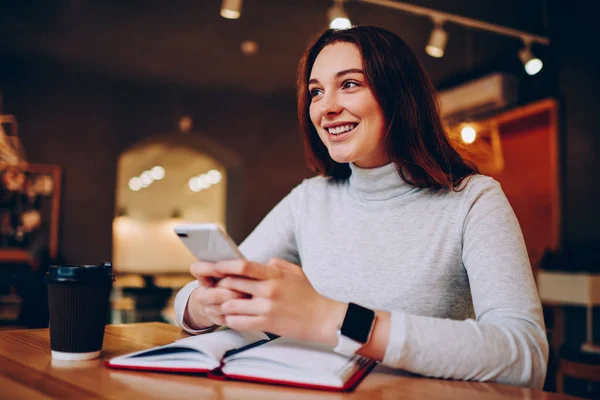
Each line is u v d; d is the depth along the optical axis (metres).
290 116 6.62
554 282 3.64
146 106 6.00
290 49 4.86
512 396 0.67
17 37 4.67
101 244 5.69
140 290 3.94
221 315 0.78
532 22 4.14
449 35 4.43
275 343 0.81
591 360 2.43
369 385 0.71
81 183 5.66
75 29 4.48
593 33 3.99
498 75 4.75
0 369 0.77
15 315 3.06
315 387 0.69
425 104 1.09
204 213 11.49
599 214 3.91
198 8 4.03
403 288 1.06
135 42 4.76
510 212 1.02
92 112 5.75
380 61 1.04
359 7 3.92
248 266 0.71
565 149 4.29
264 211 6.43
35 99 5.52
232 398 0.64
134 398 0.63
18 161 5.39
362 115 1.04
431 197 1.10
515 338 0.77
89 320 0.83
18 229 5.32
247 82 5.91
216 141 6.27
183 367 0.76
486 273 0.92
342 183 1.28
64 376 0.73
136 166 10.75
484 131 5.26
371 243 1.13
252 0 3.86
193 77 5.72
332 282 1.15
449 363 0.73
